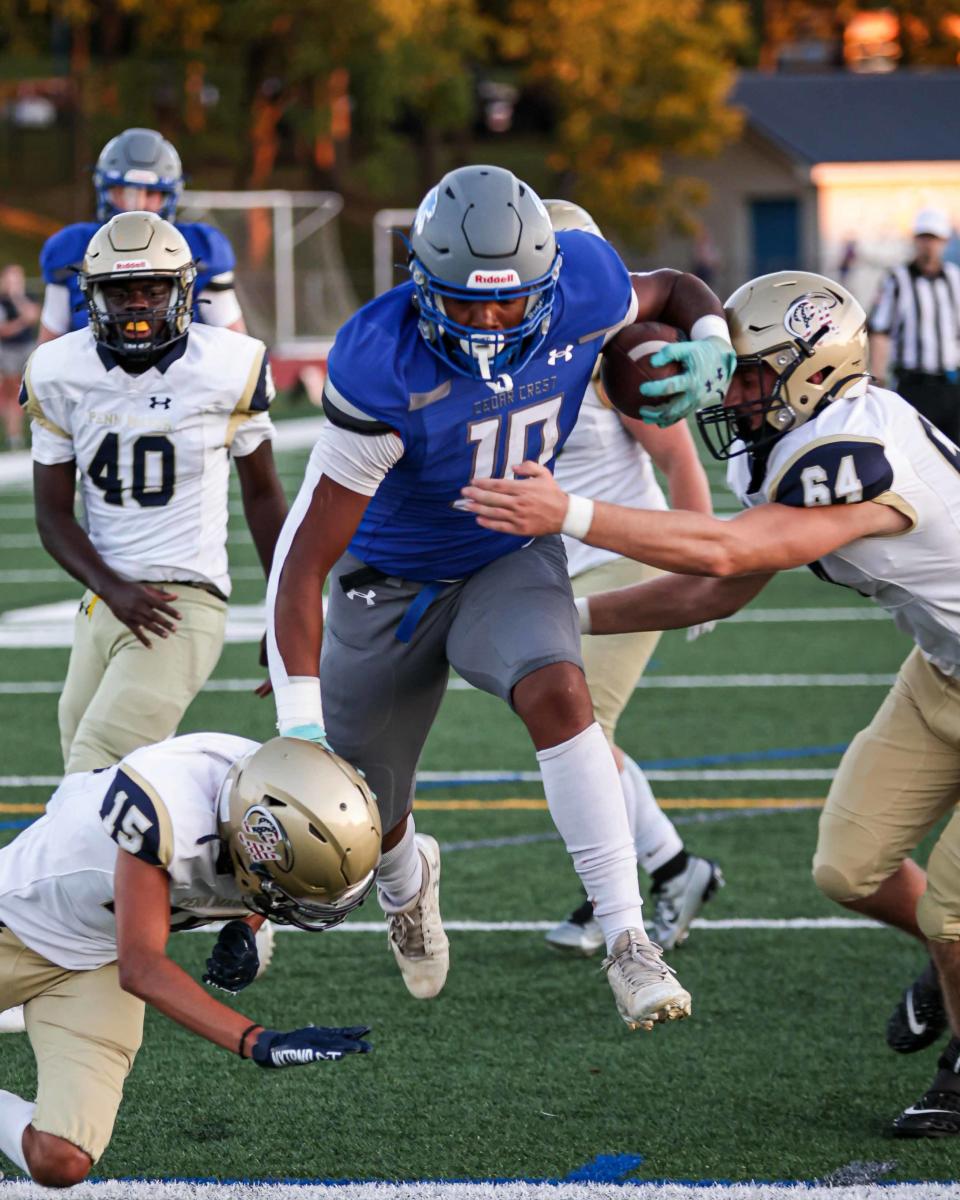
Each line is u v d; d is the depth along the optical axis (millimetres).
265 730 24453
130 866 10039
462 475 11523
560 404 11648
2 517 47094
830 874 12805
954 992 12023
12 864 10727
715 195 113000
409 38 91438
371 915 17406
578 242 11742
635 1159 11672
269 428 15477
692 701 26391
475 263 10453
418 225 10734
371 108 93188
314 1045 9086
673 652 30188
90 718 14672
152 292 14648
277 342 73062
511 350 11039
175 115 102688
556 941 16047
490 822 20297
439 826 20156
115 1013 10617
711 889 15953
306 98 99188
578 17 98750
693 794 21391
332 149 106438
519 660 11648
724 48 106188
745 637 31406
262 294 72812
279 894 9953
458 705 26656
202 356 14961
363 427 10953
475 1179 11320
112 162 18516
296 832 9672
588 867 11469
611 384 12195
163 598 14812
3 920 10617
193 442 14969
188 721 25031
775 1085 13023
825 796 21234
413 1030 14195
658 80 101500
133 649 14875
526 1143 11953
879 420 11148
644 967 11055
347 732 12945
